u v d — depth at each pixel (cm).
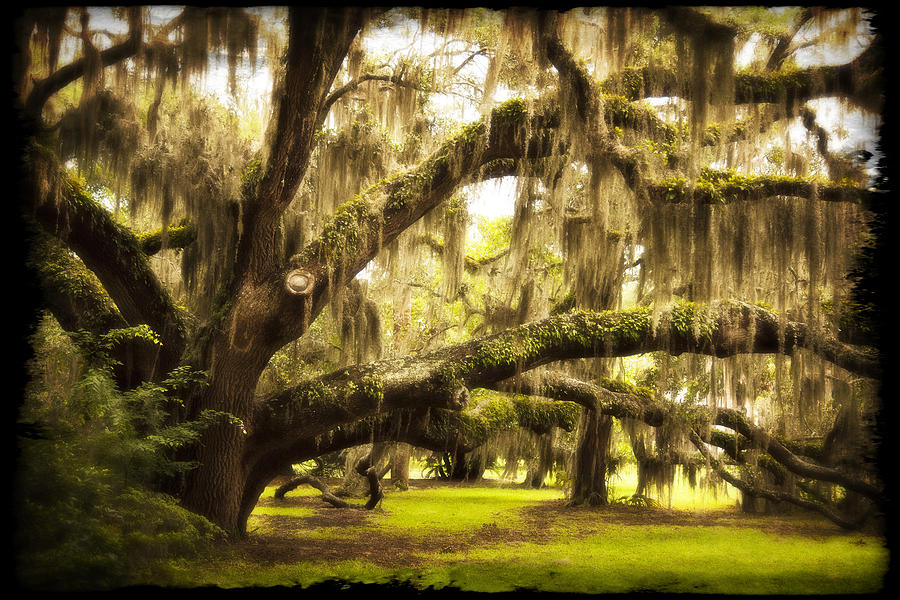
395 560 868
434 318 1820
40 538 542
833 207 923
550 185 984
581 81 849
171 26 866
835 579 794
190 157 927
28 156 693
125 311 927
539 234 1148
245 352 876
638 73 1012
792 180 905
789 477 1489
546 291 1303
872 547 1074
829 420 1516
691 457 1678
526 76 913
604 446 1764
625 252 1378
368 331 1226
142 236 1091
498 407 1243
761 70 979
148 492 721
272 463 1006
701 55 751
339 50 795
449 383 923
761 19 834
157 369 950
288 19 747
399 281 1342
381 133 1143
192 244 1101
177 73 909
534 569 833
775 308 1235
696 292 873
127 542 619
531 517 1469
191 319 988
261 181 859
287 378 1462
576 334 971
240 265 893
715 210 890
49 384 803
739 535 1213
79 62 863
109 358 753
